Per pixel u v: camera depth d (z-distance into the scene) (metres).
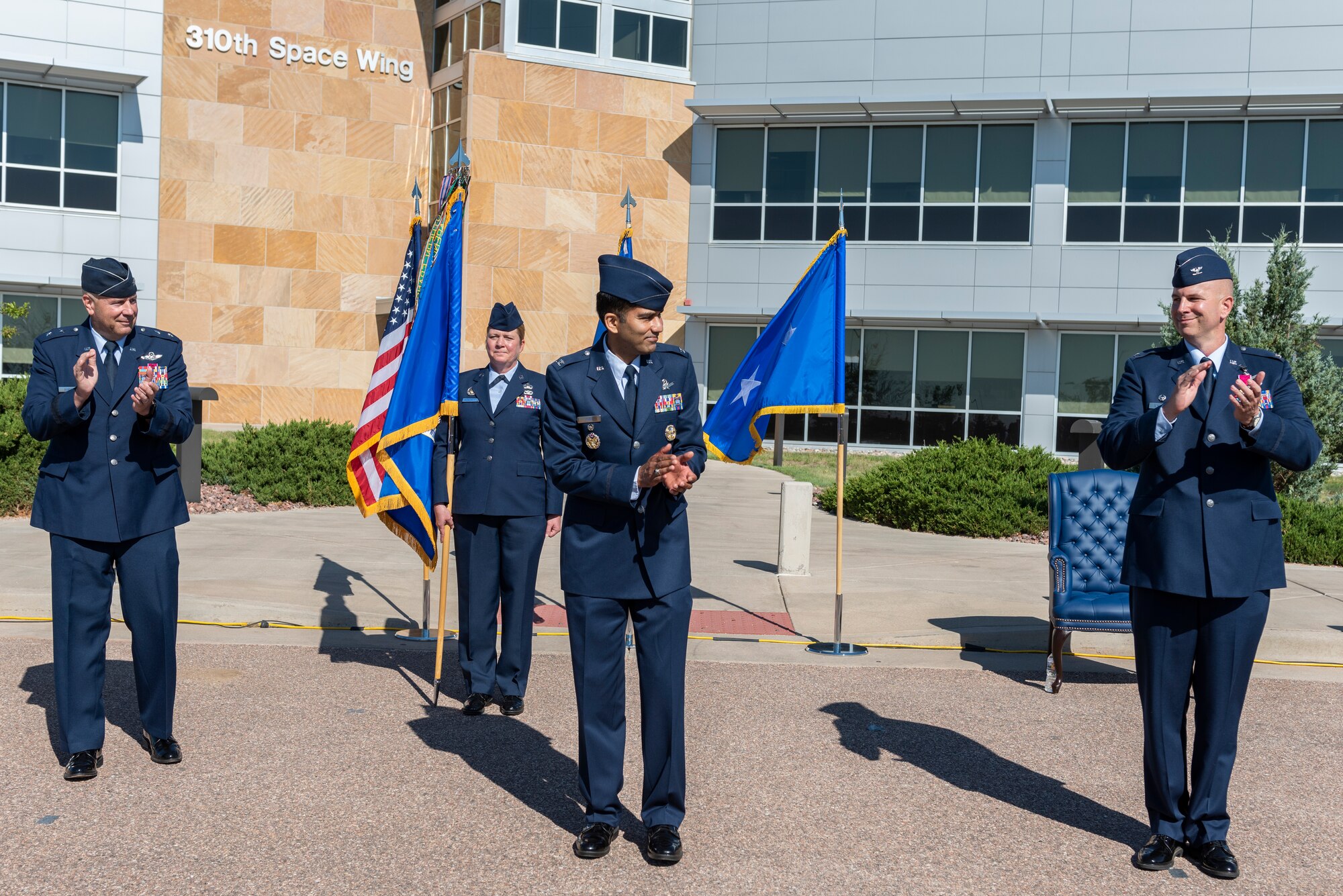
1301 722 6.44
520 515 6.26
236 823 4.56
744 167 26.50
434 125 27.77
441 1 27.80
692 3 26.88
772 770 5.39
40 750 5.39
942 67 25.41
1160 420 4.16
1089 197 24.59
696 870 4.22
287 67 26.62
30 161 24.69
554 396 4.42
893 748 5.77
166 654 5.25
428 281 6.66
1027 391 24.98
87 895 3.88
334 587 9.19
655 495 4.35
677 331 27.08
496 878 4.11
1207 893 4.13
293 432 15.76
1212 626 4.32
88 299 5.11
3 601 8.34
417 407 6.55
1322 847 4.59
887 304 25.66
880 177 25.67
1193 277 4.31
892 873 4.23
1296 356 14.28
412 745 5.64
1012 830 4.71
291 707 6.23
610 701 4.43
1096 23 24.61
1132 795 5.17
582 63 26.38
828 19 25.97
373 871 4.14
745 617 8.72
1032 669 7.59
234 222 26.42
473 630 6.27
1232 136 23.84
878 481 15.48
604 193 26.67
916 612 8.88
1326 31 23.66
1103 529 7.59
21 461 13.27
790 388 8.33
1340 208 23.41
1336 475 21.06
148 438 5.20
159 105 25.72
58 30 24.84
